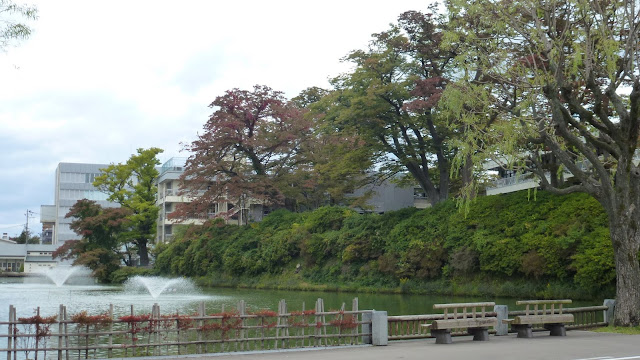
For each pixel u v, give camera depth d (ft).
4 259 372.99
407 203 256.32
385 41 164.25
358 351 51.39
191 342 50.39
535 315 62.59
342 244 174.19
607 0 73.56
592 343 56.95
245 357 48.08
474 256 138.41
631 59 70.69
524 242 126.72
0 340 71.46
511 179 175.63
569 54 78.48
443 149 168.76
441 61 160.56
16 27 59.16
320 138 214.28
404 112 165.07
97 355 58.18
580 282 113.09
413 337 58.44
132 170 268.21
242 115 211.00
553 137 78.48
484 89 79.05
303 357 47.70
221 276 207.31
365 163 179.11
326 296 144.36
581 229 117.60
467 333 61.98
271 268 194.90
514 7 77.10
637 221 73.36
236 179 207.21
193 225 230.68
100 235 234.79
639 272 72.84
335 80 182.60
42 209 426.51
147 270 238.89
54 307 109.40
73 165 414.21
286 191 217.77
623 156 73.05
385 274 161.68
